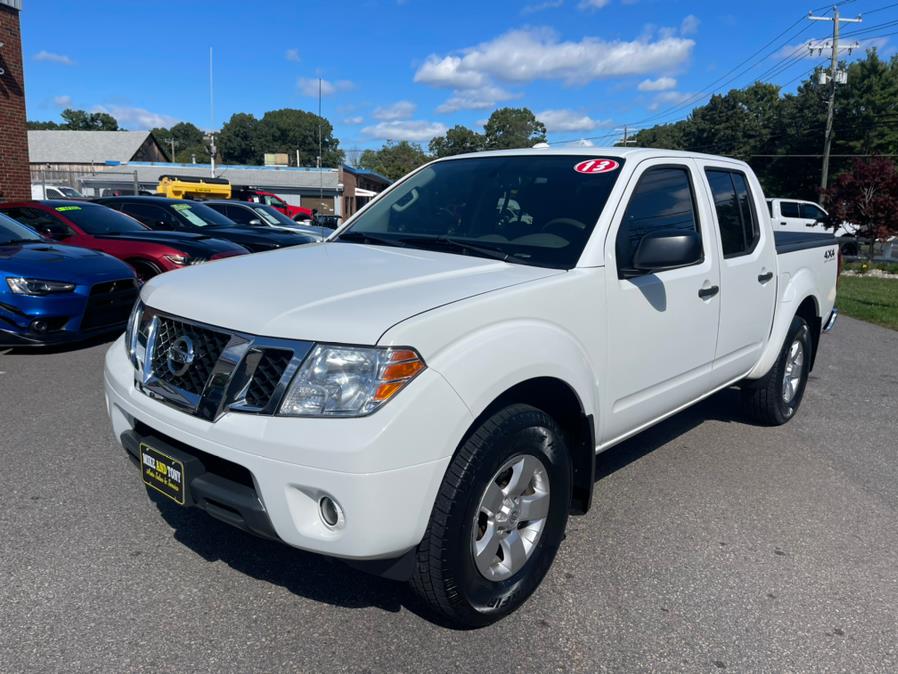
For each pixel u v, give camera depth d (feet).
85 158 193.16
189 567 10.41
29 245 24.52
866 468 15.46
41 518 11.69
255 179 151.84
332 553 7.83
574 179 12.00
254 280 9.53
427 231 12.51
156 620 9.14
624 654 8.86
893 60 172.45
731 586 10.48
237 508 8.19
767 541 11.93
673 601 10.03
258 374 8.09
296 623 9.21
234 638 8.85
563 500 9.96
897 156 163.84
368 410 7.61
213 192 84.99
